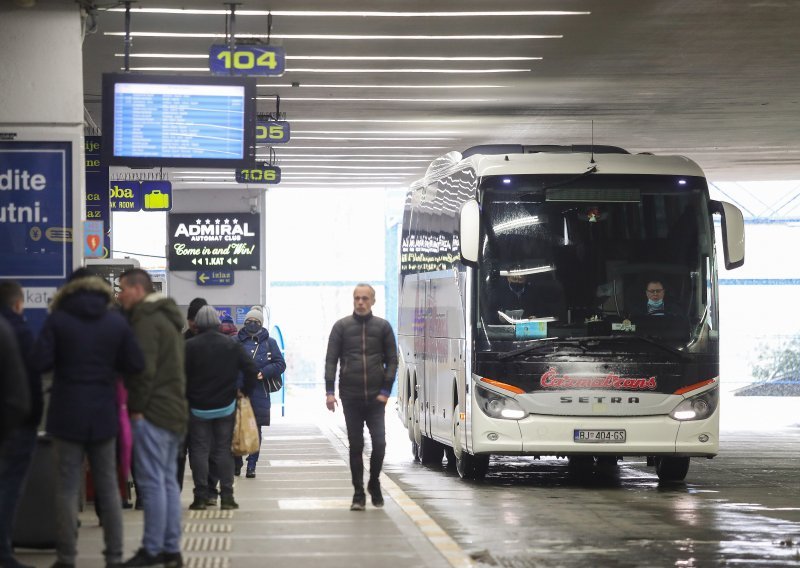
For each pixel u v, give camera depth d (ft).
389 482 80.74
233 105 70.74
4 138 63.46
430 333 97.96
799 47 94.79
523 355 79.77
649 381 79.77
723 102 119.96
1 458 44.88
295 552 51.85
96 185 99.66
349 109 122.93
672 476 86.58
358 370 65.21
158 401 46.39
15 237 63.00
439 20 85.46
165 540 47.03
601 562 51.06
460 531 60.23
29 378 44.34
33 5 64.44
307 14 83.30
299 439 122.93
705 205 81.61
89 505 66.49
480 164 81.82
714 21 86.28
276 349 85.61
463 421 83.10
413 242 110.22
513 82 108.99
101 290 44.19
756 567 50.06
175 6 80.53
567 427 79.30
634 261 80.69
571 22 86.17
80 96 64.69
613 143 148.66
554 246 80.74
